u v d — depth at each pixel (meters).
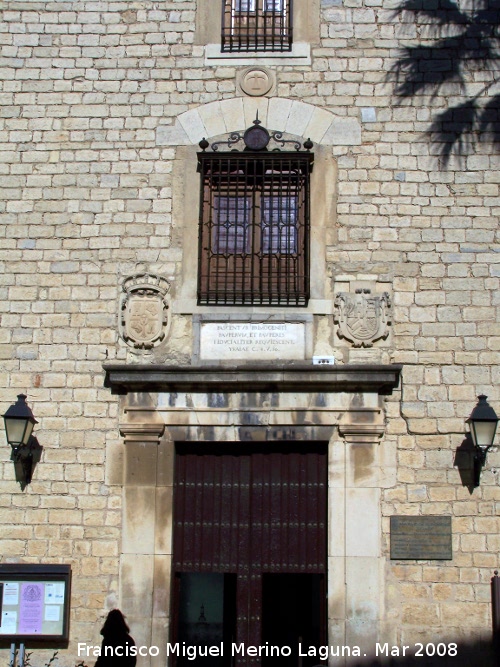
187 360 9.77
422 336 9.74
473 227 9.95
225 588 9.77
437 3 10.45
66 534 9.50
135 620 9.27
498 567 9.23
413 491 9.41
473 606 9.15
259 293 9.87
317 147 10.17
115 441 9.69
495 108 10.20
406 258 9.91
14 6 10.66
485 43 10.35
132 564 9.40
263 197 10.11
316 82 10.31
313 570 9.52
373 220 10.00
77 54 10.52
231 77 10.37
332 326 9.78
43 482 9.62
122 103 10.38
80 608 9.33
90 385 9.81
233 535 9.66
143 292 9.95
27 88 10.48
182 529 9.69
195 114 10.31
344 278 9.87
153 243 10.06
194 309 9.87
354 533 9.34
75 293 10.01
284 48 10.43
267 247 10.09
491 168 10.07
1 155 10.34
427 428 9.54
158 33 10.52
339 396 9.62
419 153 10.12
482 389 9.62
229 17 10.65
